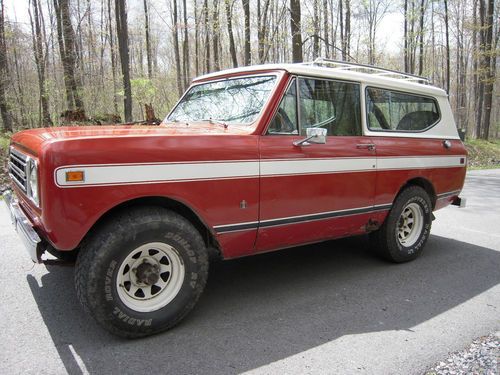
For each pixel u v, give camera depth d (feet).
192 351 9.62
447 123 17.69
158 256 10.21
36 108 60.85
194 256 10.47
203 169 10.35
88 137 9.20
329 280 14.19
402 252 15.84
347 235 14.25
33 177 9.54
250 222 11.34
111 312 9.50
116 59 84.07
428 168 16.28
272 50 60.70
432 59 115.14
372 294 13.09
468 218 24.26
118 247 9.37
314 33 51.75
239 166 10.91
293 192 12.03
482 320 11.44
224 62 92.12
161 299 10.31
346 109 13.70
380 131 14.75
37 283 13.11
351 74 13.80
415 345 10.05
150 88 65.67
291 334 10.48
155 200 10.25
